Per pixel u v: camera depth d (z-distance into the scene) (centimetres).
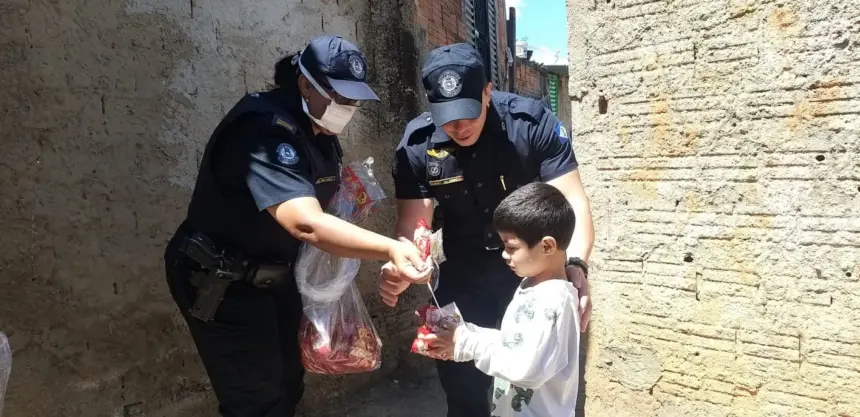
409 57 386
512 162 224
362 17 356
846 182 254
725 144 276
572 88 313
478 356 175
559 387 181
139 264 260
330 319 214
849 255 256
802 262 265
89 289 245
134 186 257
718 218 281
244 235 200
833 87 252
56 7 230
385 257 173
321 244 178
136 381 262
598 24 302
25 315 227
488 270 238
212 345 209
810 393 269
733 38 270
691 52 280
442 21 445
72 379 241
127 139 254
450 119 195
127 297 257
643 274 302
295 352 230
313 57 193
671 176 291
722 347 286
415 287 394
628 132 299
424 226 202
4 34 218
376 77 365
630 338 309
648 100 292
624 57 296
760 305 276
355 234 175
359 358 220
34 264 229
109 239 250
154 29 261
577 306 181
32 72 225
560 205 176
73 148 238
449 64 198
